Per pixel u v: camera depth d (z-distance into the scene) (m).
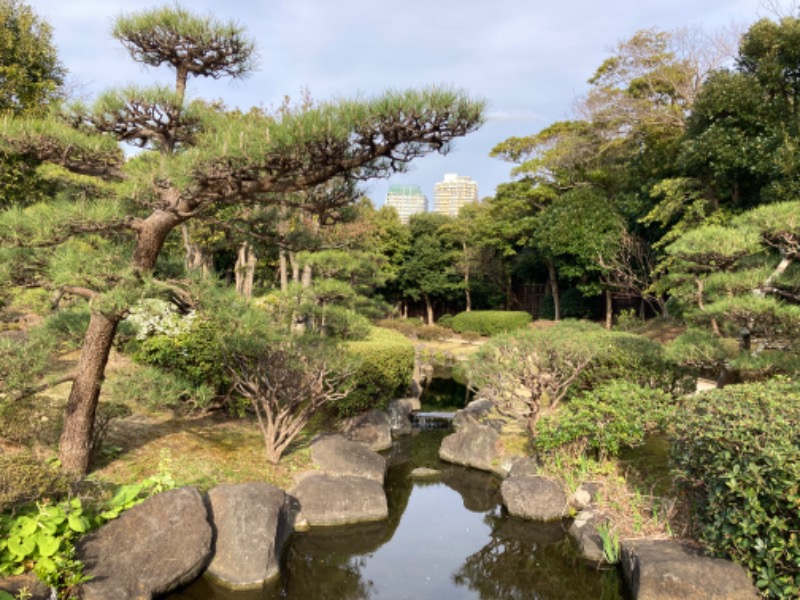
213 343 6.84
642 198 15.52
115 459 5.33
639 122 15.84
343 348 6.75
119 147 4.45
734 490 3.58
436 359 17.86
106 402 5.55
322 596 4.29
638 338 8.08
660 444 6.74
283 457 6.13
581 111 17.97
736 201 11.56
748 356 5.79
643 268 16.14
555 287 21.41
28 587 3.05
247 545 4.29
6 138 4.09
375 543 5.27
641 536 4.59
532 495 5.69
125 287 4.18
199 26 4.98
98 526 3.99
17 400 4.41
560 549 5.09
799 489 3.29
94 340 4.66
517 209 22.36
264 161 3.83
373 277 14.12
